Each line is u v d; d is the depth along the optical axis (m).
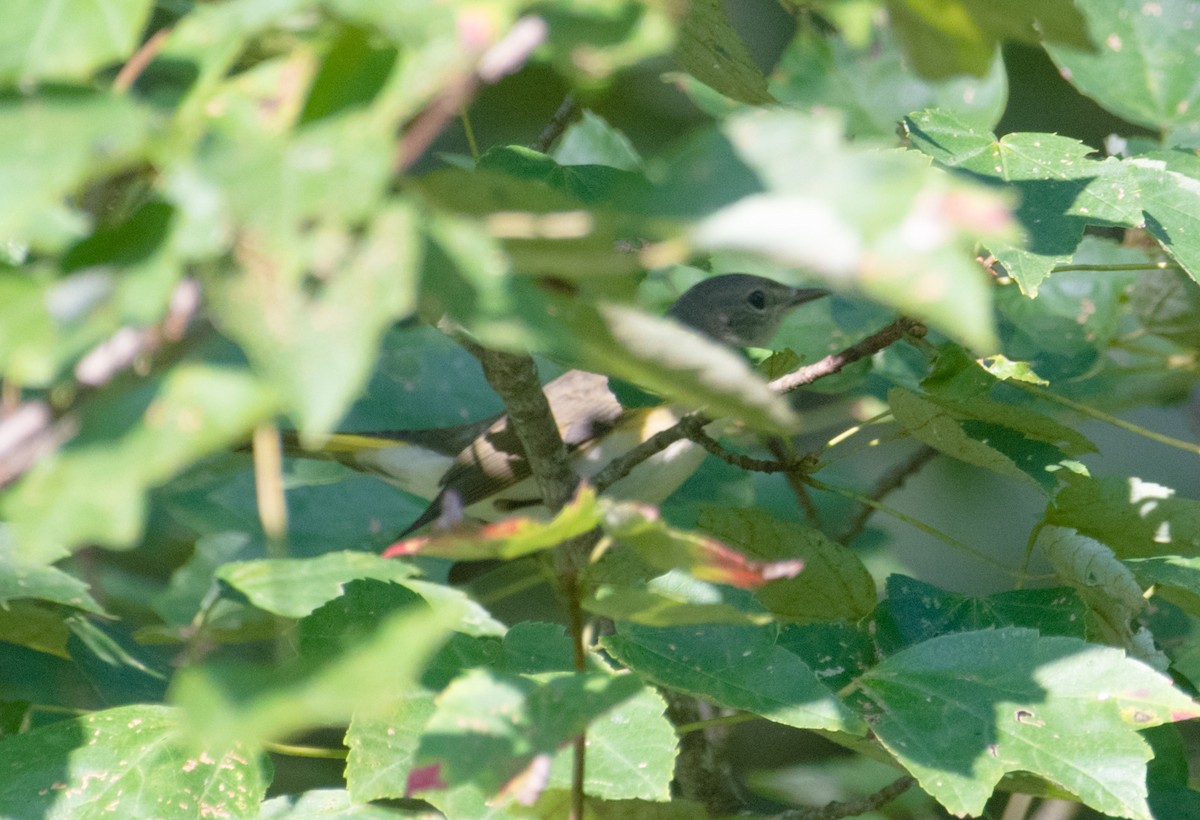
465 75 2.57
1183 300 8.96
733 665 5.38
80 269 2.56
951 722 5.41
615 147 9.68
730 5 12.37
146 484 2.38
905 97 9.18
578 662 3.64
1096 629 6.83
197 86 2.71
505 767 3.39
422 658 2.52
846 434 6.74
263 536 8.86
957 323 2.35
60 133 2.55
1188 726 9.34
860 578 6.66
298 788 8.34
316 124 2.60
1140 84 8.09
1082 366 8.93
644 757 4.66
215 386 2.38
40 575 6.10
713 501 9.66
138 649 7.16
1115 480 6.68
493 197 2.91
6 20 2.73
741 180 2.58
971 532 11.78
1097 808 5.08
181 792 5.20
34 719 6.99
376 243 2.42
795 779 9.98
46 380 2.60
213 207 2.52
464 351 10.03
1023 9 3.01
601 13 2.67
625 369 2.88
